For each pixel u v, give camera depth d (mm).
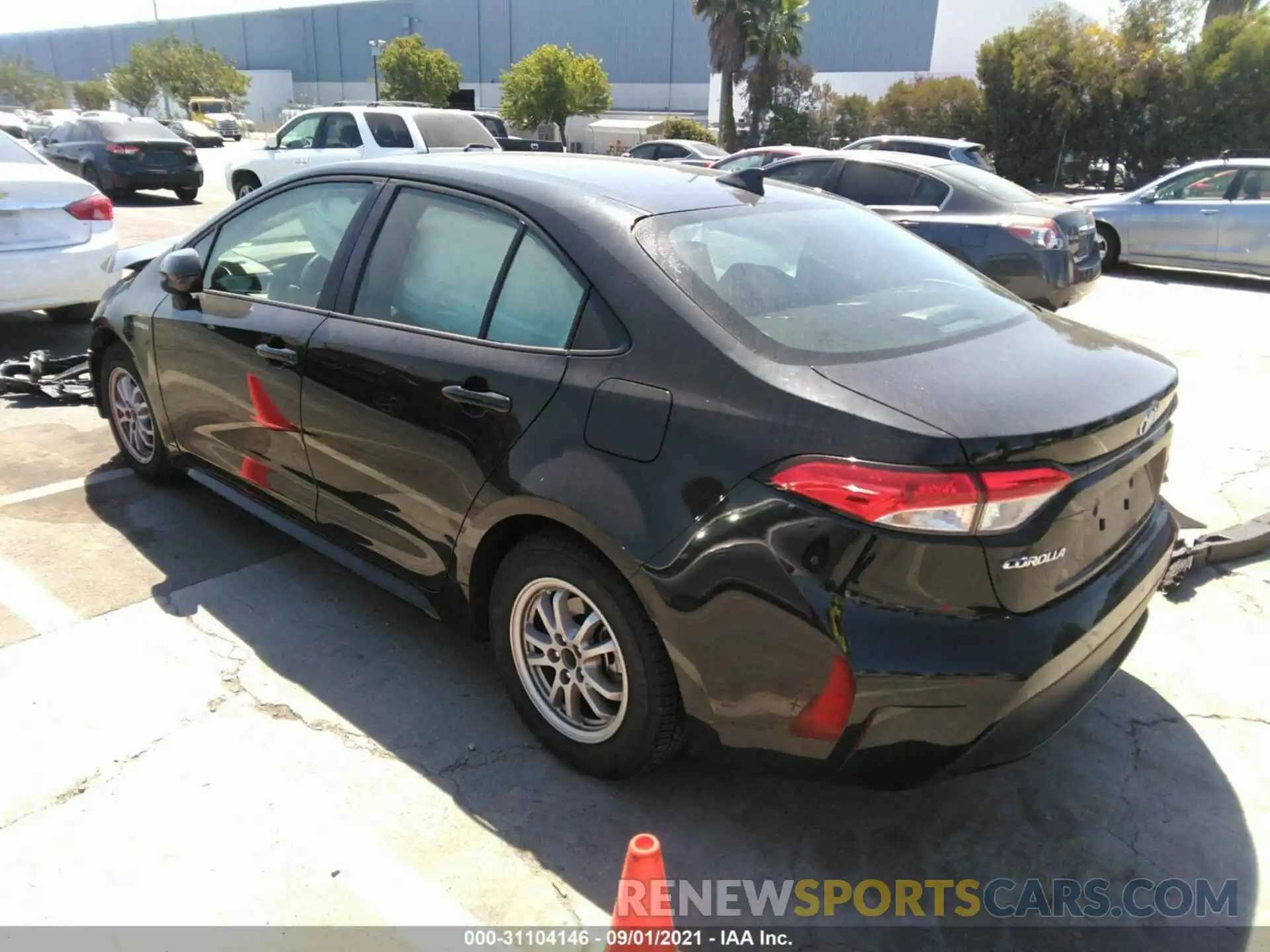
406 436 2816
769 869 2373
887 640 1998
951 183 7941
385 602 3551
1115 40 28516
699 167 3400
